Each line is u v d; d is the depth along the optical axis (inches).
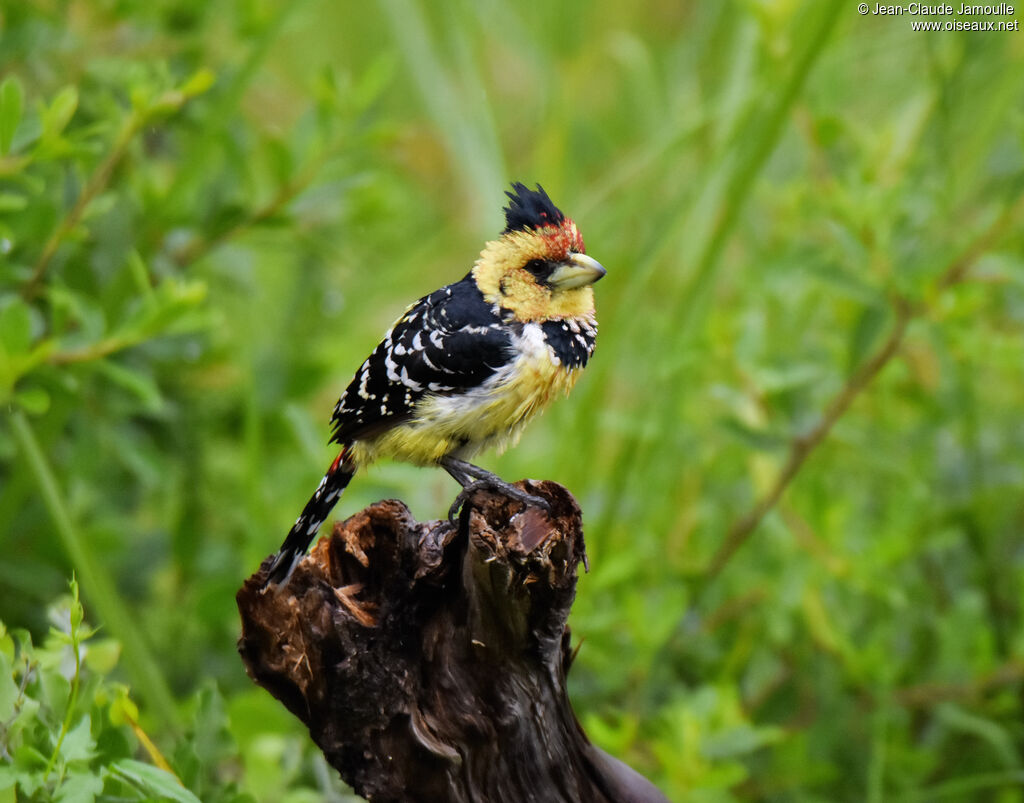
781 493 412.2
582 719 409.7
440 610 245.1
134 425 460.8
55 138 299.7
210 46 476.4
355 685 240.8
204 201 440.1
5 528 384.5
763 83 441.1
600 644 413.4
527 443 567.2
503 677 245.9
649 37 755.4
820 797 406.0
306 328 525.0
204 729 271.1
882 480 486.0
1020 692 423.5
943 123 435.8
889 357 384.5
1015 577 447.2
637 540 449.1
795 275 396.2
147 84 356.8
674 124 575.5
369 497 422.0
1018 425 484.1
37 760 215.2
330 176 425.7
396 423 319.9
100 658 254.5
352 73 716.7
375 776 246.2
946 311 371.2
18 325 298.8
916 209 403.9
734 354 413.7
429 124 701.3
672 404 437.7
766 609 427.5
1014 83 451.8
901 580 445.1
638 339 555.2
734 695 385.4
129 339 320.8
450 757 243.8
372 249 593.6
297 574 241.0
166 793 220.2
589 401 453.7
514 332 318.7
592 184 698.2
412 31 526.3
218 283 486.0
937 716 418.0
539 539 237.5
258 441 413.4
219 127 391.2
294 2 392.8
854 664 394.0
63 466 446.9
